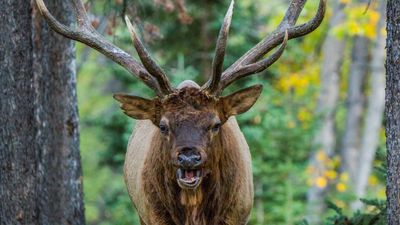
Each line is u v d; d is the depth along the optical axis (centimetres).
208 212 1421
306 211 2930
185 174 1330
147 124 1573
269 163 2786
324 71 3528
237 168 1430
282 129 2792
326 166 3381
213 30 2956
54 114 1833
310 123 3017
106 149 3059
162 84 1370
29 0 1538
